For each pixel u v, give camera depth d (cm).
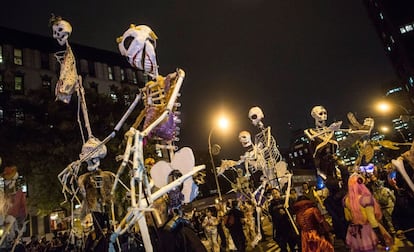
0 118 2456
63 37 570
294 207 684
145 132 416
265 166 1205
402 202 651
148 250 409
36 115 2397
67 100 566
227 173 3762
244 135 1315
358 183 642
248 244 1402
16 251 620
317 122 859
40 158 2281
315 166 806
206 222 1448
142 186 418
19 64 4012
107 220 533
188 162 467
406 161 591
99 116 2492
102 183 537
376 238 613
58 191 2327
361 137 786
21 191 647
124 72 5075
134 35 501
